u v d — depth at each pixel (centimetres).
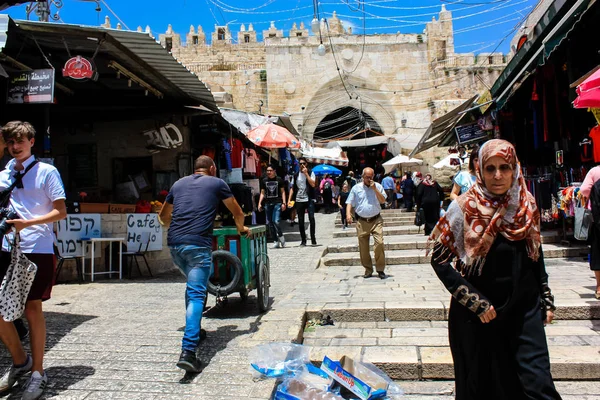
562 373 375
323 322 516
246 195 1147
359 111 2898
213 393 341
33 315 347
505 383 244
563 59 778
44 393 344
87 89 900
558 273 684
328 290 654
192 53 2922
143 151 1025
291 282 741
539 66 769
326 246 1066
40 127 905
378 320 523
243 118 1505
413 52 2877
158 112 971
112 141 1034
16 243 329
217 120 1114
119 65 728
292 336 437
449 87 2797
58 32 609
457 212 255
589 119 825
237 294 634
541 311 253
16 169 360
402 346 433
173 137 991
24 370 356
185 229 413
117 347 429
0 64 636
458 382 256
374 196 747
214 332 464
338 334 483
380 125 2900
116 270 823
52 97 617
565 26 620
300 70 2853
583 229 646
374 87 2870
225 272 528
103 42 642
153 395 340
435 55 2841
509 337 245
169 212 453
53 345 435
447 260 254
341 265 909
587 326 469
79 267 752
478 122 1194
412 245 998
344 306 539
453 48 2844
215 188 438
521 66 879
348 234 1282
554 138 866
